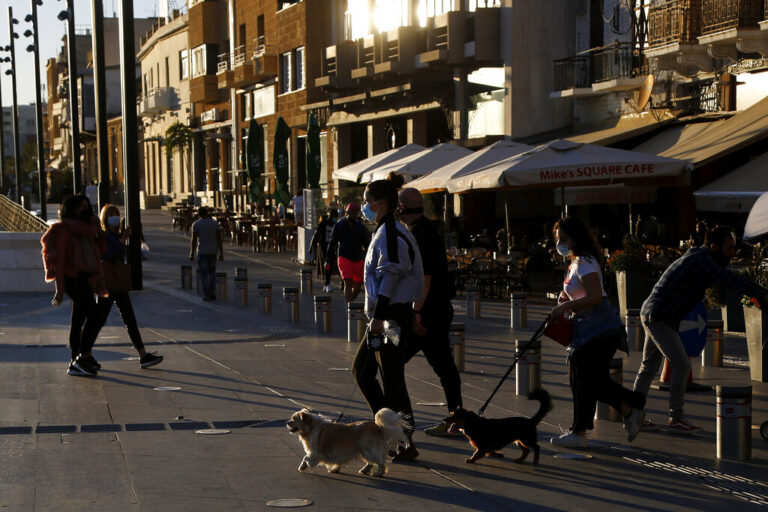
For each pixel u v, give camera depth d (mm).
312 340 13656
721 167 20594
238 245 38875
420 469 6695
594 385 7254
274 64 47844
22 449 7125
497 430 6719
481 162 19688
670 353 7828
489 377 10594
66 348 12648
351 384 10023
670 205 23906
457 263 20969
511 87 30312
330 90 38875
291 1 47812
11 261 21094
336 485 6262
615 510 5789
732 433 6996
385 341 6750
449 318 7492
